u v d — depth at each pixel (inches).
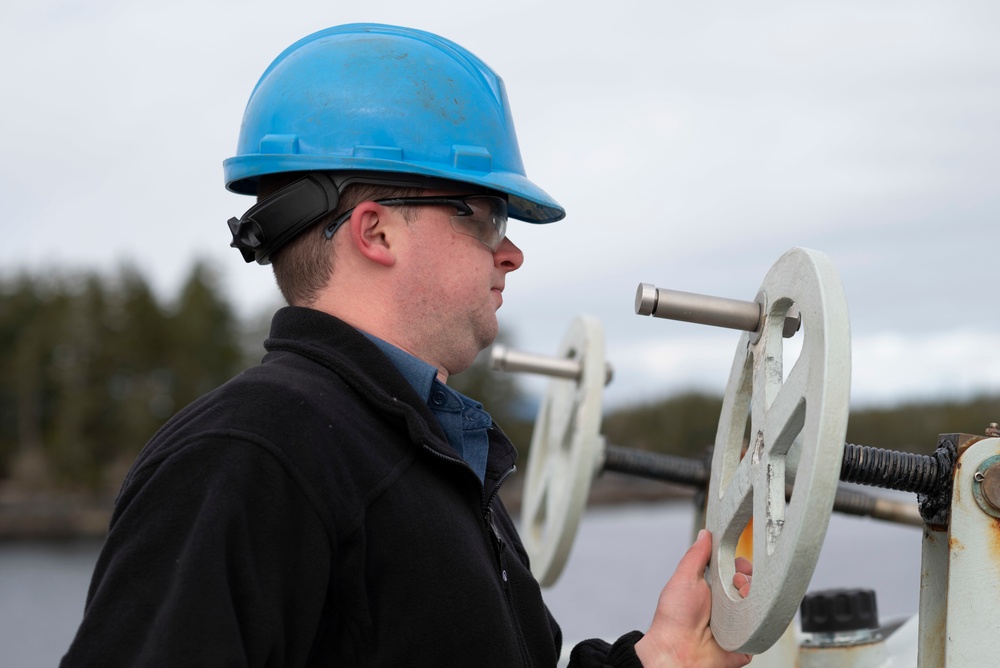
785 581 49.6
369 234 59.1
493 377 1599.4
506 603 57.1
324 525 50.2
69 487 1964.8
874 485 58.2
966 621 54.4
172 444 51.1
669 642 61.1
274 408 51.7
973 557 54.7
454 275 60.0
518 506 933.8
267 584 48.3
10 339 2345.0
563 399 117.5
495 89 65.3
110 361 2308.1
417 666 51.8
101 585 48.1
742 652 56.7
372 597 52.1
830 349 48.3
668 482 107.1
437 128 60.4
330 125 59.4
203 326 2417.6
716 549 61.9
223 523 47.9
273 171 59.6
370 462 53.0
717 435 65.5
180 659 45.2
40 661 240.4
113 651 46.1
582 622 189.8
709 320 58.7
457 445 59.9
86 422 2171.5
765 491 54.0
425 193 59.4
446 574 53.1
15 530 1577.3
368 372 56.2
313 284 60.2
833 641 86.7
